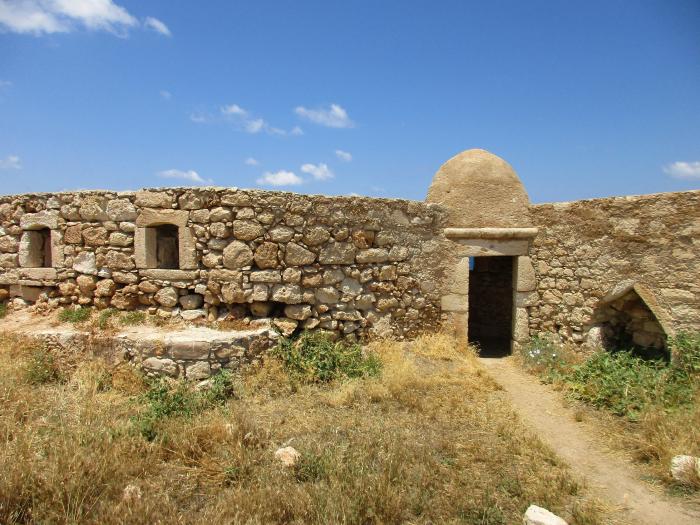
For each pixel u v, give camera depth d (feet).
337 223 25.53
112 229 24.61
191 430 15.34
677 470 14.07
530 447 16.02
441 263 29.37
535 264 29.37
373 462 14.15
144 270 24.11
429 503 12.34
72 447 13.26
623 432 17.48
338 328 26.02
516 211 29.43
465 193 29.55
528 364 26.48
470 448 15.67
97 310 24.85
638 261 24.91
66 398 18.02
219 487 12.93
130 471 13.24
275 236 23.86
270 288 24.00
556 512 12.59
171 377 20.42
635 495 13.62
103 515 11.14
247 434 15.33
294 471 13.51
